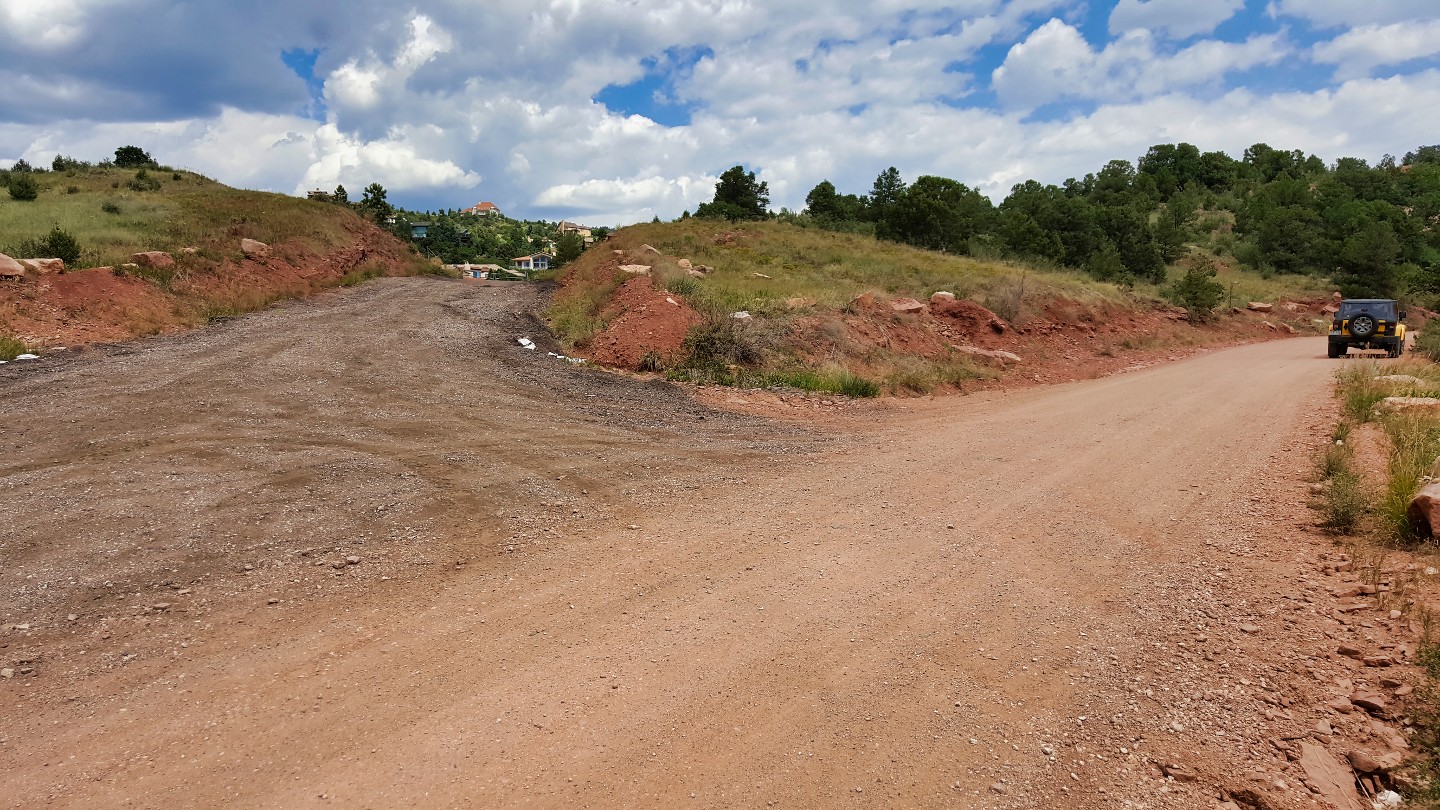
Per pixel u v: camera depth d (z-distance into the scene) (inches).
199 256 865.5
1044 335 964.6
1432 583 185.3
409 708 144.8
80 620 173.8
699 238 1331.2
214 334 623.2
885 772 128.9
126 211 1088.8
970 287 1011.9
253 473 283.6
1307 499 276.4
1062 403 556.1
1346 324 900.0
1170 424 448.1
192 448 311.4
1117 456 363.9
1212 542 239.9
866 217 2235.5
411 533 235.9
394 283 1197.7
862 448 384.8
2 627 168.9
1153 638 176.2
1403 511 221.9
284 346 572.4
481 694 150.3
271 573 203.2
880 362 667.4
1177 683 156.2
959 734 139.7
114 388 412.2
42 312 581.6
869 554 230.5
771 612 189.8
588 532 245.4
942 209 1688.0
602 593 199.6
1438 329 834.8
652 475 315.3
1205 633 177.3
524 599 194.7
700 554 228.7
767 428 431.5
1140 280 1599.4
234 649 164.9
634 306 706.8
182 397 397.4
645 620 184.5
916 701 150.3
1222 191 3895.2
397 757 130.1
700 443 380.5
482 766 128.4
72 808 115.2
